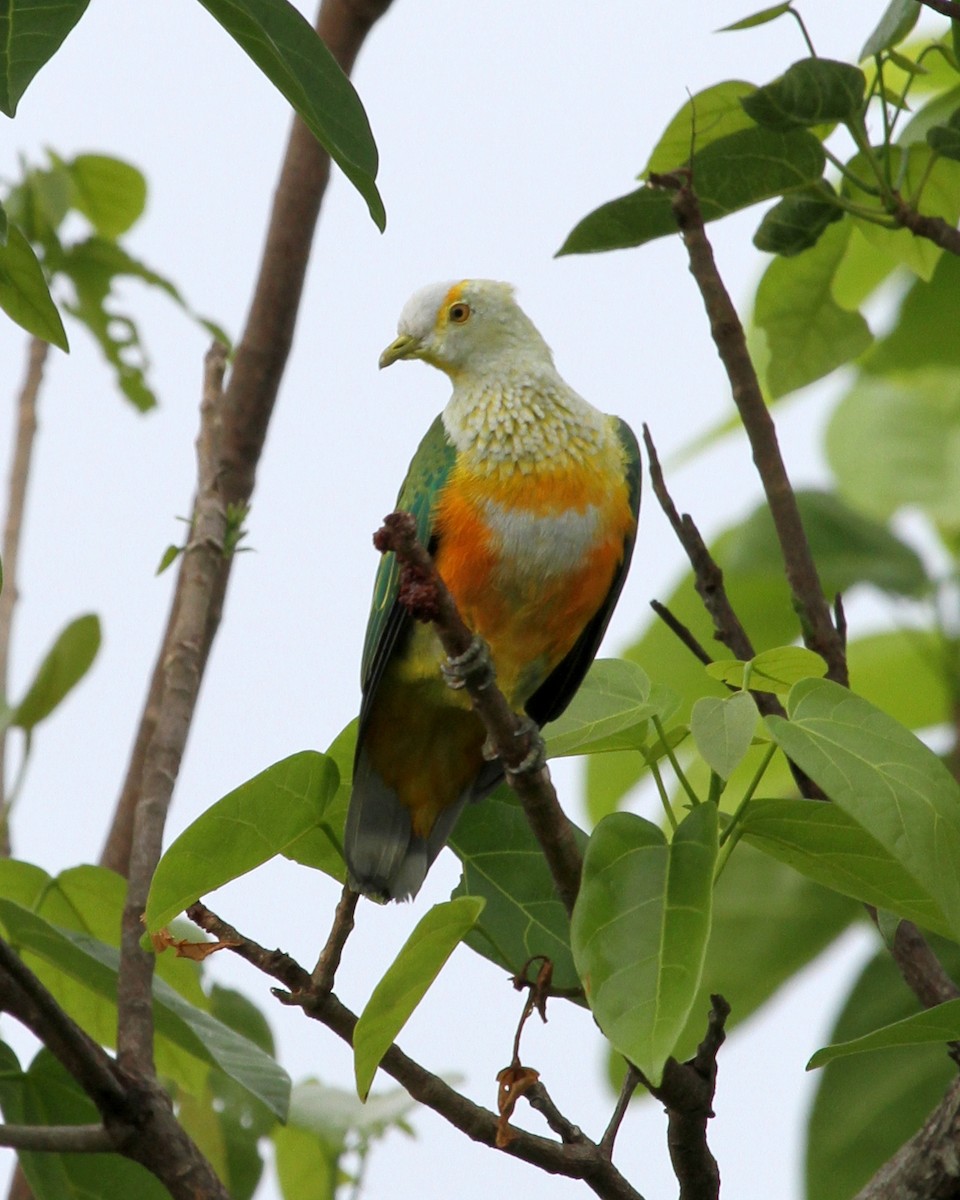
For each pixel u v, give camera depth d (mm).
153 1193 7617
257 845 6828
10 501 10516
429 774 9211
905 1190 7125
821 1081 10477
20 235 7047
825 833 6574
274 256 11250
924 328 13117
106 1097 6477
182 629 8719
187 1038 7270
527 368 9703
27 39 5195
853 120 8547
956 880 5797
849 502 12914
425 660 9164
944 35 10266
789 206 9055
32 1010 6340
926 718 13750
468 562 9422
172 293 11562
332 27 11359
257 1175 9398
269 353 11148
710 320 8445
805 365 10219
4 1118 7391
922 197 9547
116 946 8469
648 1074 5590
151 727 10492
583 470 9523
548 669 10062
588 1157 6750
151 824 7859
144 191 11852
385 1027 6285
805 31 8375
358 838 8789
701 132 9086
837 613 8430
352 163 5469
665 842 6305
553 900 7820
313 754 6719
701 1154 6715
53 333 7418
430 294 10141
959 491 12758
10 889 8328
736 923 11172
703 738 5914
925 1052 10367
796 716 6070
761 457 8500
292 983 6691
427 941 6160
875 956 10727
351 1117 9414
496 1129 6730
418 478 9664
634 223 8859
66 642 9062
